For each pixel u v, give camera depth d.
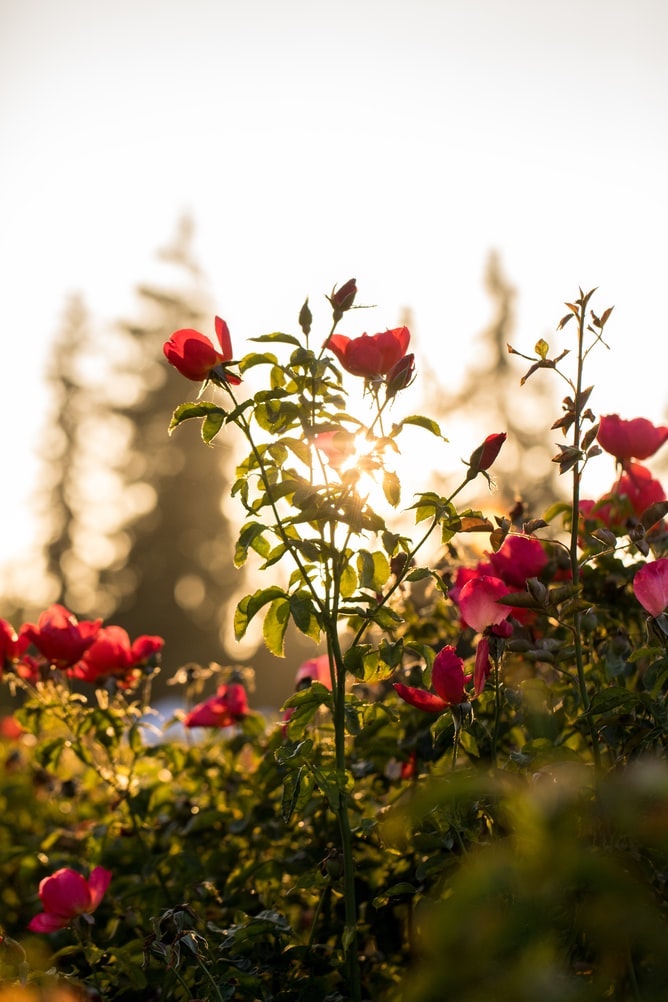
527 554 1.46
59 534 17.34
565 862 1.03
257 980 1.38
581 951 1.19
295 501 1.34
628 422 1.52
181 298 17.84
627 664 1.47
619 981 1.17
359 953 1.52
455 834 1.34
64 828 2.17
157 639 1.83
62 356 18.16
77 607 16.77
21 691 3.22
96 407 17.81
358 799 1.61
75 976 1.46
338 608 1.35
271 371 1.41
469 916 1.05
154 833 1.83
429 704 1.31
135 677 1.83
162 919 1.29
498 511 1.62
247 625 1.36
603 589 1.52
